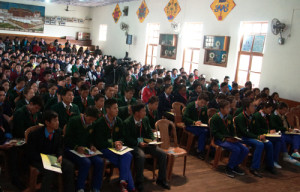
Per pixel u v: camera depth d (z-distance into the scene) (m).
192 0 10.46
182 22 10.95
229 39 9.00
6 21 18.12
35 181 3.09
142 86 7.04
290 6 7.31
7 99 4.21
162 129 4.20
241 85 8.84
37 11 18.67
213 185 4.01
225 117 4.57
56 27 19.28
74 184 3.33
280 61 7.59
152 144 3.78
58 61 11.53
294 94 7.26
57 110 3.95
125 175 3.39
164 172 3.76
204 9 9.95
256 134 4.88
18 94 4.97
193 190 3.79
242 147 4.41
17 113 3.56
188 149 5.05
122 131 3.75
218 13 9.38
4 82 4.75
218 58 9.43
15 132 3.56
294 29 7.23
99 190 3.38
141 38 13.74
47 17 18.98
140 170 3.60
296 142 5.22
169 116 5.56
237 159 4.42
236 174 4.47
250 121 4.87
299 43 7.12
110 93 4.96
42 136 3.17
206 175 4.32
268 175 4.58
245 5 8.49
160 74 8.36
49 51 16.70
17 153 3.44
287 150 5.37
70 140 3.40
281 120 5.26
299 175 4.68
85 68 9.56
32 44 17.25
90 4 18.12
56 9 19.12
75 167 3.47
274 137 4.92
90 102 4.77
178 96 6.12
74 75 7.32
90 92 5.07
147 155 3.86
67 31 19.62
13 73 7.57
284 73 7.48
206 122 5.13
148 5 13.14
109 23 17.16
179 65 11.15
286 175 4.64
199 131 4.95
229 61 9.04
